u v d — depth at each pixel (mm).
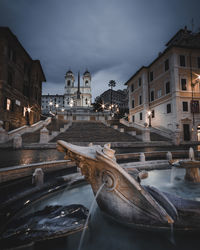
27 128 20453
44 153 11023
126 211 2695
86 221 2736
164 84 28391
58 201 3969
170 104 26500
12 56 24328
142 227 2607
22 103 27406
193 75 26484
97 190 2980
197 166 5168
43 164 5793
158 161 8305
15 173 4738
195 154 10688
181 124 24750
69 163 6949
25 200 3504
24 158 8688
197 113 25734
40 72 35188
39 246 2236
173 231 2518
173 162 5879
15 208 3129
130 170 4727
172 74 26016
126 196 2672
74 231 2473
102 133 22344
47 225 2549
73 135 20234
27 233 2357
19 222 2686
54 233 2344
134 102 38750
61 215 2883
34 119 31578
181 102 25250
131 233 2617
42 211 3117
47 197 4031
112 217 2877
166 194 3217
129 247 2311
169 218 2447
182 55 26484
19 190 3949
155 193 3047
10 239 2248
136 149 15172
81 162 2955
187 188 5055
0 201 3287
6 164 6902
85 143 16516
